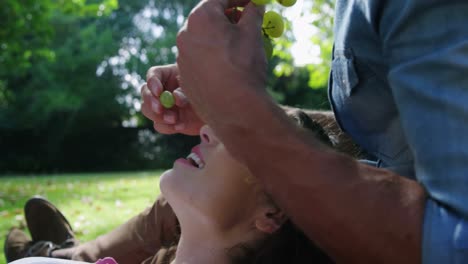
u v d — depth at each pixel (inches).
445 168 36.6
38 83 956.6
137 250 82.7
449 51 36.8
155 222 81.5
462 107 36.0
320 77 343.6
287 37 312.7
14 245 97.7
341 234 38.2
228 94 40.1
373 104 50.2
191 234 59.3
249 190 55.7
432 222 36.5
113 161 973.8
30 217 99.0
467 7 37.4
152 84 60.1
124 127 978.1
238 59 40.6
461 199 35.6
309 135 40.8
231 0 45.4
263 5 44.1
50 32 541.6
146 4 1093.1
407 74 38.9
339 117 56.6
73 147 973.8
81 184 404.5
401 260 37.3
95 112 975.6
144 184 384.5
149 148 975.0
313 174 38.4
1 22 501.7
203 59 41.1
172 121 59.8
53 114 963.3
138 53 1058.7
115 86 994.1
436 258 35.9
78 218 192.1
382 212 37.5
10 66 575.2
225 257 57.7
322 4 284.4
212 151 57.5
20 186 393.1
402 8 40.3
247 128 39.7
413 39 39.3
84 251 86.3
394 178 39.0
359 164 39.6
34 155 967.6
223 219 57.1
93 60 968.9
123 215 204.8
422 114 37.9
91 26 990.4
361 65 49.4
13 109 955.3
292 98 964.0
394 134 49.6
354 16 48.3
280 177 39.1
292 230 55.6
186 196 58.4
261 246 57.0
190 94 42.6
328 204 38.1
